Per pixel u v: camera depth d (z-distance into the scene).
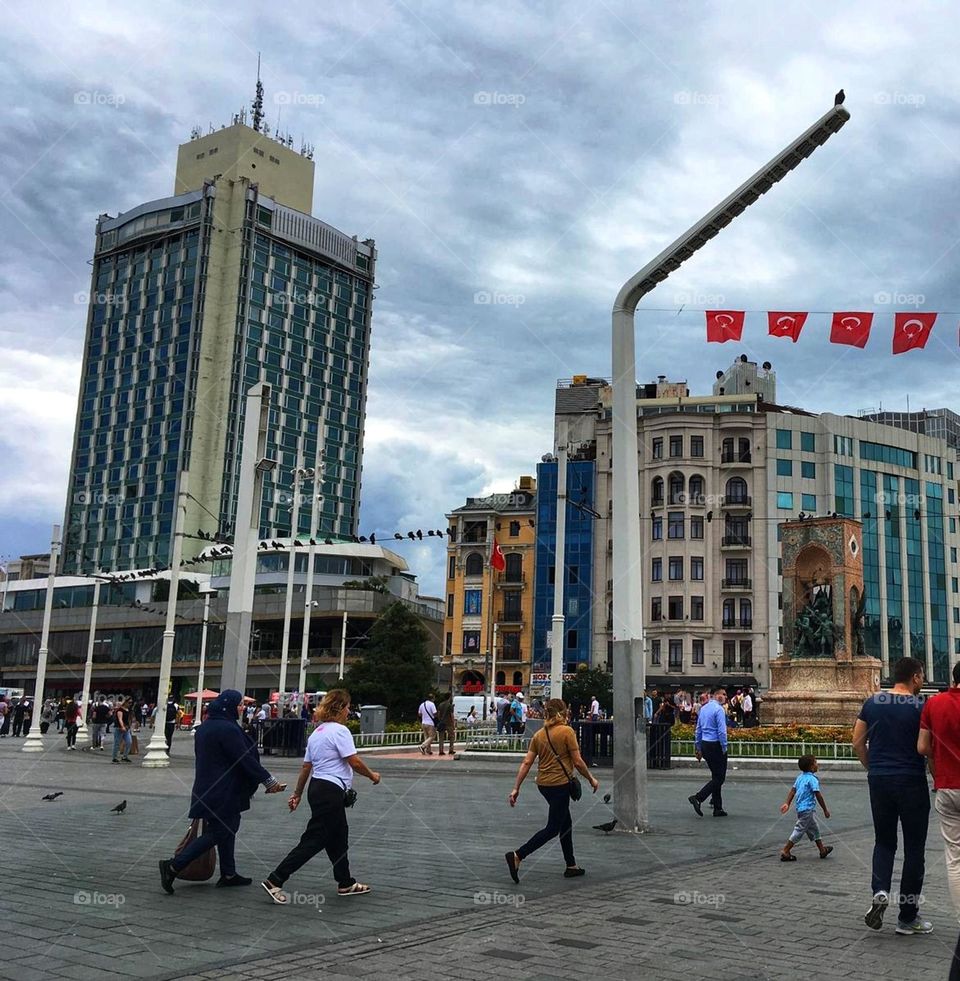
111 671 96.06
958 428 107.06
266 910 8.24
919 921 7.64
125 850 11.45
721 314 16.95
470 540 89.81
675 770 25.69
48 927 7.58
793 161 14.13
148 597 97.12
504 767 26.53
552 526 84.50
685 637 77.50
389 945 7.11
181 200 114.81
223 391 109.06
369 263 124.56
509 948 7.07
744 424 80.81
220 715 9.43
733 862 11.12
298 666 81.69
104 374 117.31
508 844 12.38
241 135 115.19
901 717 7.84
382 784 22.45
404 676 59.28
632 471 14.68
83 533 113.88
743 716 38.91
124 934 7.36
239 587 17.19
